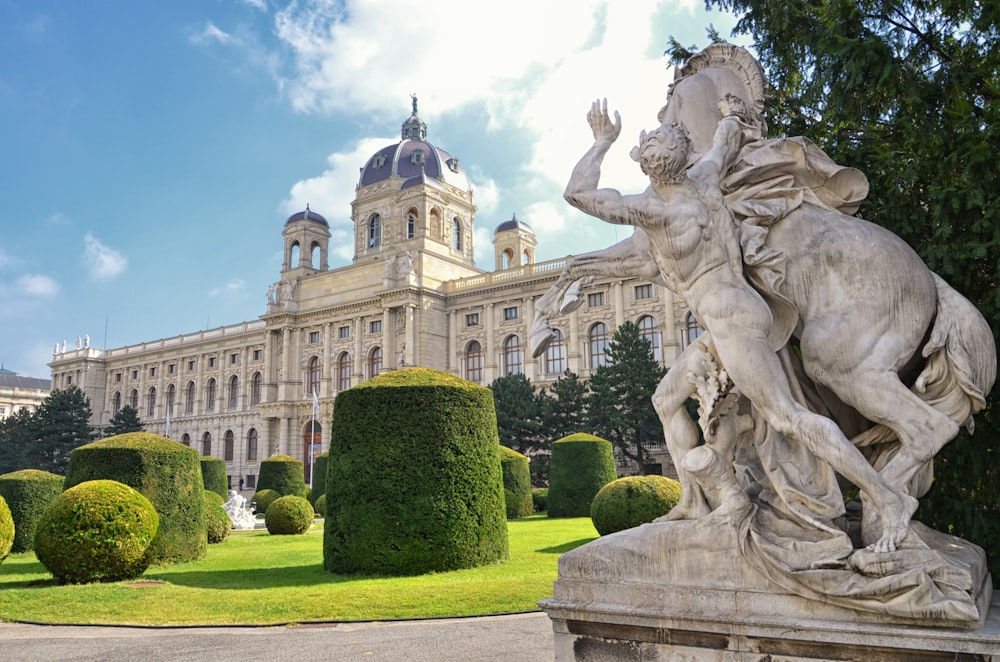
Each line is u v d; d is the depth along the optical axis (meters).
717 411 4.02
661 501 15.42
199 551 15.31
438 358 61.50
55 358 95.75
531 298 58.09
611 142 4.38
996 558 5.50
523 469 29.27
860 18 6.17
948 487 5.83
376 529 12.47
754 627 3.40
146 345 88.50
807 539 3.55
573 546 16.03
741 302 3.78
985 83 5.77
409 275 61.09
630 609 3.73
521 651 6.92
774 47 7.65
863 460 3.47
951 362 3.67
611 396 41.78
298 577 12.39
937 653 3.04
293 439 68.25
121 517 12.05
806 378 4.13
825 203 4.25
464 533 12.74
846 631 3.21
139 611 9.63
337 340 67.06
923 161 5.95
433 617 8.82
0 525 13.07
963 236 5.62
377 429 12.88
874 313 3.71
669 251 3.94
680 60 8.62
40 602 10.23
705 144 4.87
